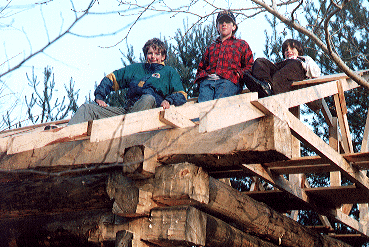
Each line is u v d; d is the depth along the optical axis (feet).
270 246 15.51
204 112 9.47
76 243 12.82
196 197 11.02
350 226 18.48
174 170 11.28
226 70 16.39
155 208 11.45
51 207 13.57
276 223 15.28
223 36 17.16
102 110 14.90
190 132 11.50
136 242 11.21
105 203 12.54
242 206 13.60
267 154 10.27
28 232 13.92
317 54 27.32
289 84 16.35
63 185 13.33
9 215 14.60
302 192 16.29
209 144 11.06
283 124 10.61
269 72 16.05
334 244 19.17
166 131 11.95
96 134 10.79
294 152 15.58
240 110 10.03
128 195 11.55
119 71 16.30
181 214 10.94
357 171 14.78
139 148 11.45
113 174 12.14
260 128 10.41
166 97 15.31
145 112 10.78
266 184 25.61
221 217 13.82
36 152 13.76
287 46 17.92
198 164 11.53
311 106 17.16
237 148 10.53
